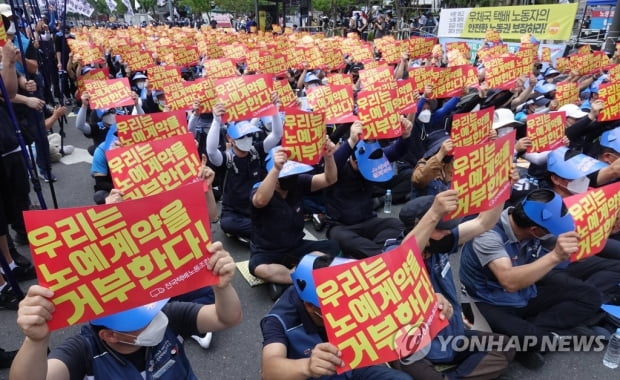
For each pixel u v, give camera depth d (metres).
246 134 5.07
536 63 10.48
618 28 12.62
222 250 1.79
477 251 3.17
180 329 2.10
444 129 6.67
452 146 4.14
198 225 1.74
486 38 12.77
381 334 1.91
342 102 5.71
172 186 3.24
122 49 11.97
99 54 11.52
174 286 1.73
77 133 10.06
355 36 15.61
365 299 1.90
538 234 3.05
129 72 10.77
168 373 2.01
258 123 6.71
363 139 4.73
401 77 9.87
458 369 3.02
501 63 7.02
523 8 13.62
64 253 1.56
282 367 2.05
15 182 4.43
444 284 2.99
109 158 3.08
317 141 4.08
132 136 4.21
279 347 2.22
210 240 1.77
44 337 1.54
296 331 2.29
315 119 4.02
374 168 4.79
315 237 5.48
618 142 4.58
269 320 2.33
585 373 3.28
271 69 9.12
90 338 1.89
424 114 6.41
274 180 3.85
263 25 25.58
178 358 2.06
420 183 4.56
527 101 8.24
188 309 2.10
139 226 1.64
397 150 5.12
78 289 1.59
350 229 4.88
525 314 3.61
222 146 6.23
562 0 19.23
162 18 46.59
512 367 3.34
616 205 2.95
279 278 4.06
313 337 2.28
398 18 25.33
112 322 1.74
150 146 3.17
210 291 3.70
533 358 3.26
